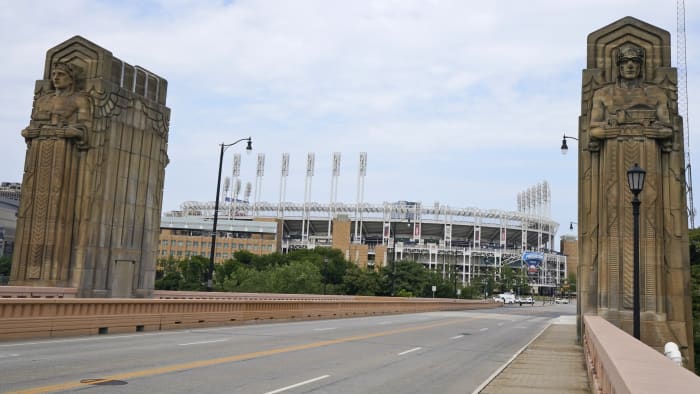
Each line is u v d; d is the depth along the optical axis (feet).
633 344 27.48
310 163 645.51
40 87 107.86
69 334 63.05
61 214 101.76
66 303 62.85
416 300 198.80
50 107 104.17
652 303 82.28
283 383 38.58
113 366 42.01
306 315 119.96
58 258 101.09
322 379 41.52
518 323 147.33
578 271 91.25
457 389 40.60
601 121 87.76
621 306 83.35
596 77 91.09
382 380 42.91
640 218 83.97
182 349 54.75
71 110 103.55
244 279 300.40
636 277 59.00
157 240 118.11
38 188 102.47
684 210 85.71
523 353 70.23
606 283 84.94
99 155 104.17
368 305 156.97
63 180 102.32
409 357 59.36
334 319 128.26
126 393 32.35
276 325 97.35
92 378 36.55
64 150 102.47
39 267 101.04
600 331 39.22
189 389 34.47
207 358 48.98
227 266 407.03
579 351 75.20
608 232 85.30
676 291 83.46
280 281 282.36
